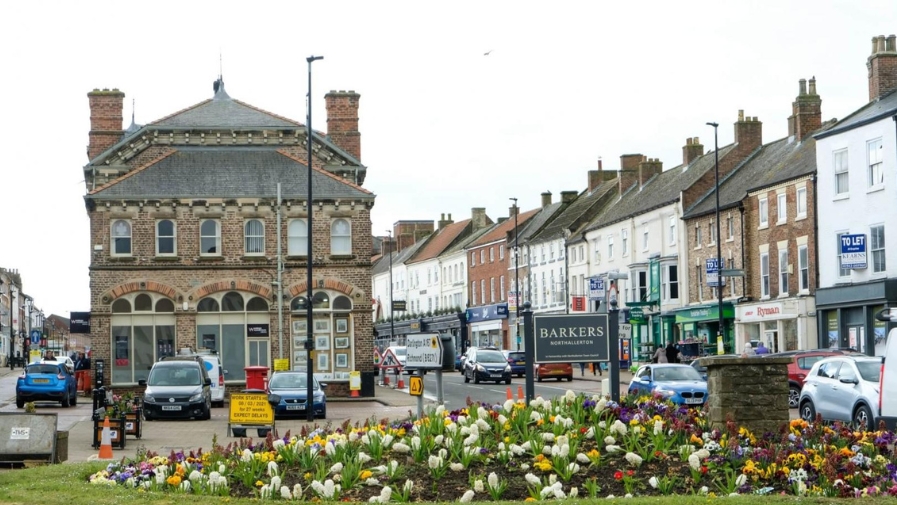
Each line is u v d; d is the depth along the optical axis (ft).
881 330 158.71
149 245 162.71
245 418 92.32
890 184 157.28
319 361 164.14
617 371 67.36
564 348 67.10
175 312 162.20
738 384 51.42
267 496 43.80
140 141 173.88
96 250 161.58
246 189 165.48
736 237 202.18
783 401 51.55
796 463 44.42
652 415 52.34
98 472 50.70
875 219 161.07
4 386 197.67
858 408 82.94
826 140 173.17
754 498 38.83
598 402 53.11
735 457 45.16
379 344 429.79
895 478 42.96
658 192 245.86
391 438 49.93
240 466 48.01
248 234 165.27
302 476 47.34
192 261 163.02
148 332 162.09
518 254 314.96
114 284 161.48
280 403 120.06
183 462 49.80
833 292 169.27
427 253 394.11
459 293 361.51
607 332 67.72
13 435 62.44
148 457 53.21
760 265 194.80
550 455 46.93
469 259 352.49
